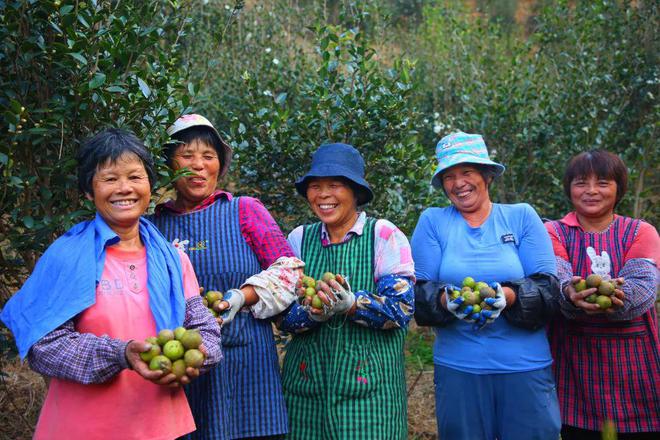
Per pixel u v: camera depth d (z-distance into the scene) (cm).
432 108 841
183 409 237
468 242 312
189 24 374
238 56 678
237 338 273
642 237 315
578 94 658
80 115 295
